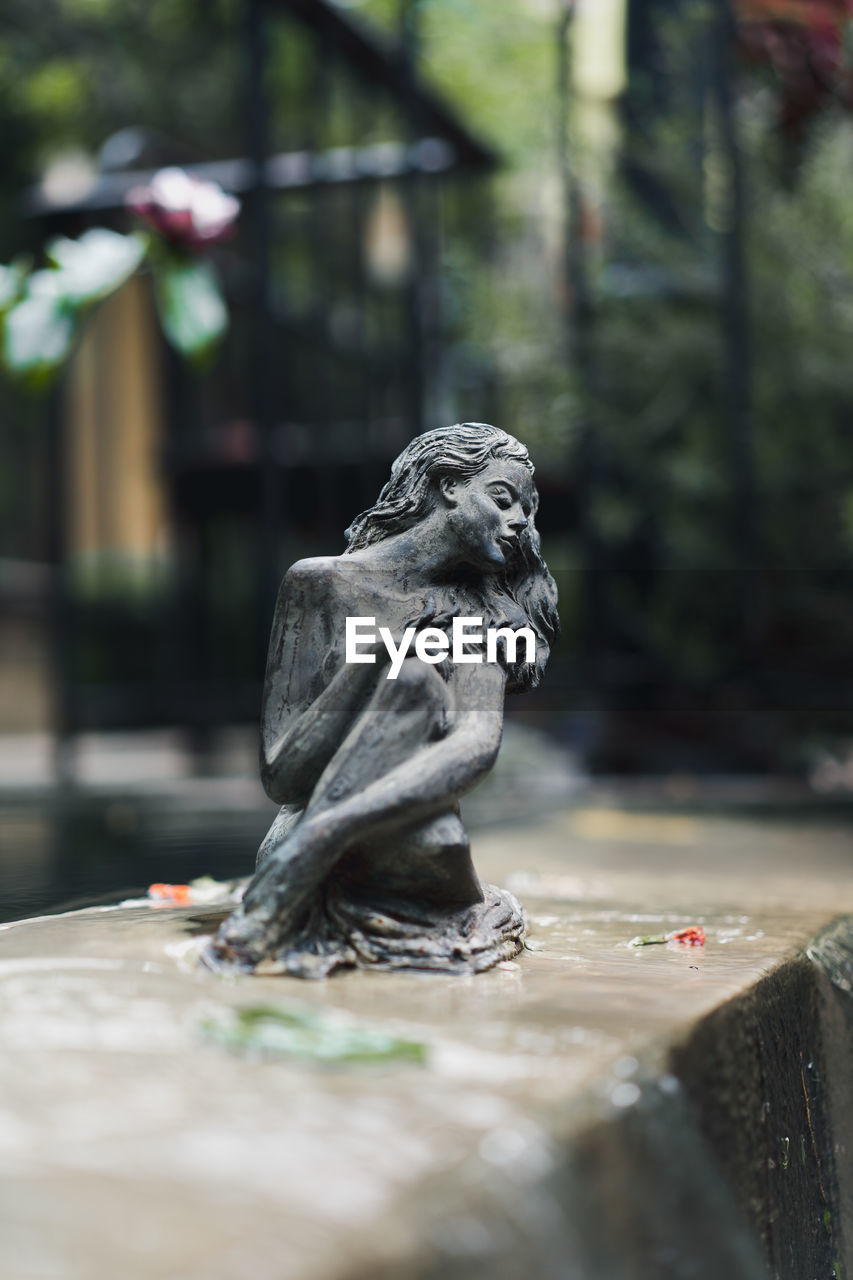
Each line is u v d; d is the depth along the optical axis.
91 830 4.55
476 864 3.49
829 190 7.52
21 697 10.01
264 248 6.43
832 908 2.60
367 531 2.01
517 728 7.39
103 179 7.30
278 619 1.93
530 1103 1.10
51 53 10.52
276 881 1.65
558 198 9.62
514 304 8.42
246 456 7.48
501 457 1.98
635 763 7.10
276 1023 1.32
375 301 8.91
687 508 7.86
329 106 7.25
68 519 9.39
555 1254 1.00
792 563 7.76
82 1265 0.78
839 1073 1.95
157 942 1.78
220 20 10.48
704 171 7.60
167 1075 1.17
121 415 9.50
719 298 7.67
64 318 4.04
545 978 1.65
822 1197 1.74
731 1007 1.54
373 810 1.68
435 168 7.34
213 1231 0.84
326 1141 1.00
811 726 7.57
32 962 1.63
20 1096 1.10
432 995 1.52
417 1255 0.87
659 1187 1.20
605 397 7.84
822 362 7.47
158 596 9.22
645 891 2.89
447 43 10.66
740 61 4.97
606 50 9.34
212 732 7.13
